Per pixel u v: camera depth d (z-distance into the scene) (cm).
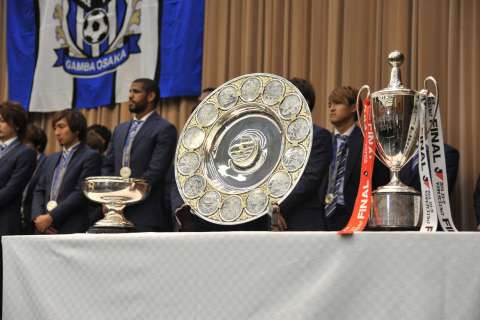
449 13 448
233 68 539
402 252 142
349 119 367
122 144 409
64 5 640
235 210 205
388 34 468
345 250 147
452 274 138
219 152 219
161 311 165
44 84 645
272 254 154
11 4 670
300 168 200
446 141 438
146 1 589
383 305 142
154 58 577
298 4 514
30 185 500
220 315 157
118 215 238
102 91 611
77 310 178
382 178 335
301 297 150
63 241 184
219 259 159
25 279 190
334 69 488
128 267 171
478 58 434
